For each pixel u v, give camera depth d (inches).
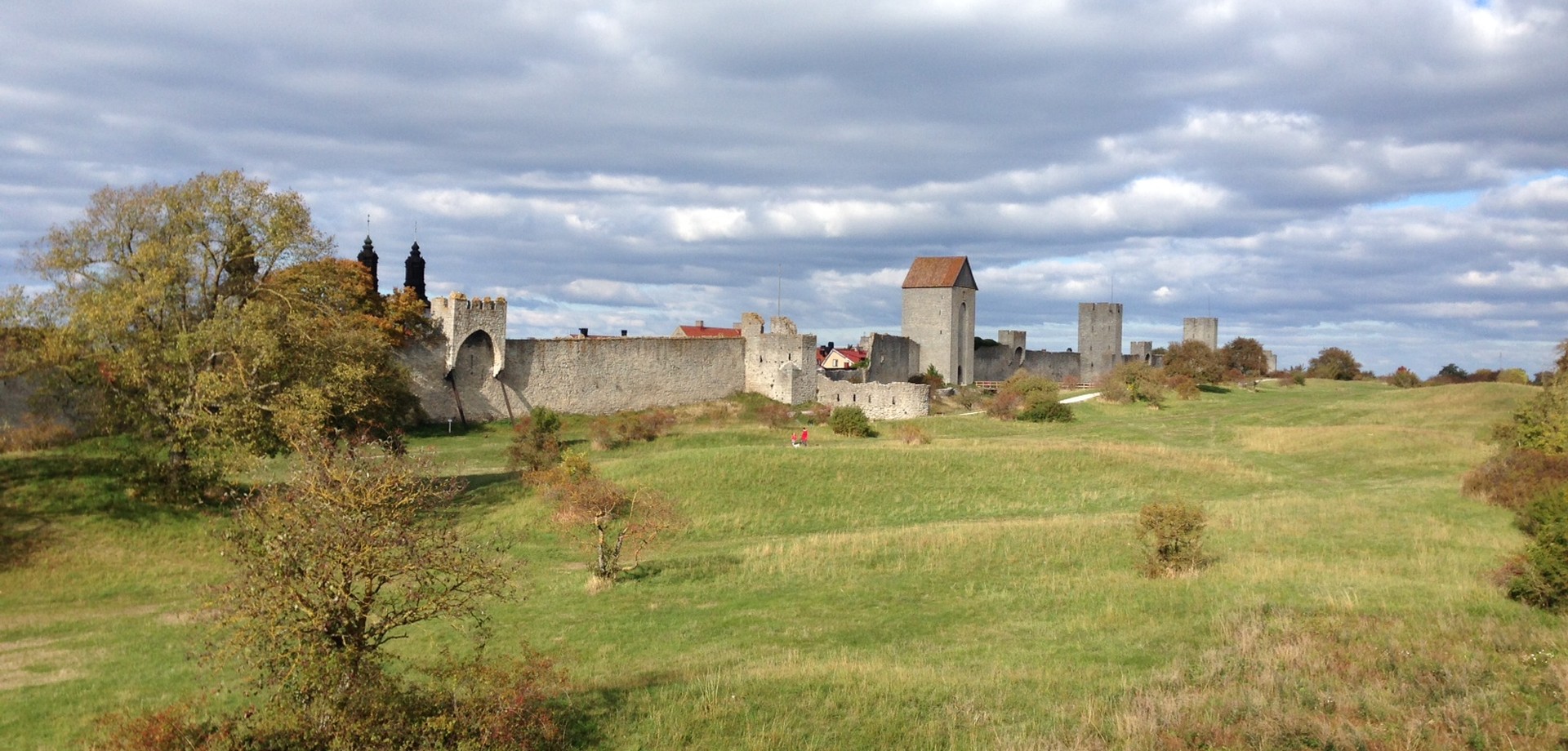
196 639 854.5
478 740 549.3
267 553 522.3
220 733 533.0
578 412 2753.4
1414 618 765.3
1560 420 1537.9
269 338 1322.6
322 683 519.8
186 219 1411.2
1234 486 1708.9
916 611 952.3
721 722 626.2
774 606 991.0
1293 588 904.9
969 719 617.0
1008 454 1875.0
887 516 1513.3
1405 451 2016.5
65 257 1354.6
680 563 1174.3
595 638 900.0
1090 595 955.3
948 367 4030.5
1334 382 4421.8
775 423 2765.7
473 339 2496.3
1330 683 624.7
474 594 584.4
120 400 1337.4
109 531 1192.8
